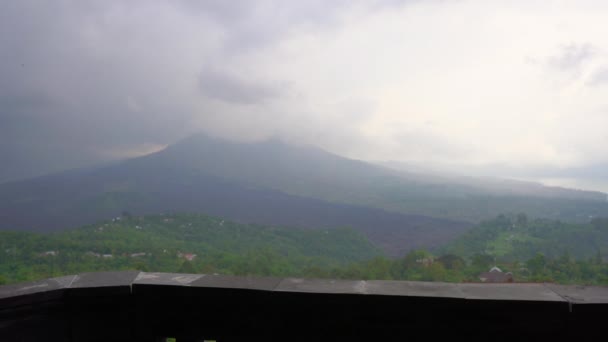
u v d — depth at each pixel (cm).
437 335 255
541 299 247
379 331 260
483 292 262
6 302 262
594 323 241
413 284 280
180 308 282
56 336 281
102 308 287
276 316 271
